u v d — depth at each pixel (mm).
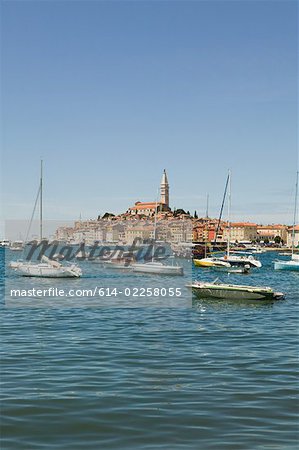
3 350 23875
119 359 22000
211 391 17156
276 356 22719
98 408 15352
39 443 12727
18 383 18016
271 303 44781
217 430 13531
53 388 17422
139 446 12477
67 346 24969
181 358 22281
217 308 41594
